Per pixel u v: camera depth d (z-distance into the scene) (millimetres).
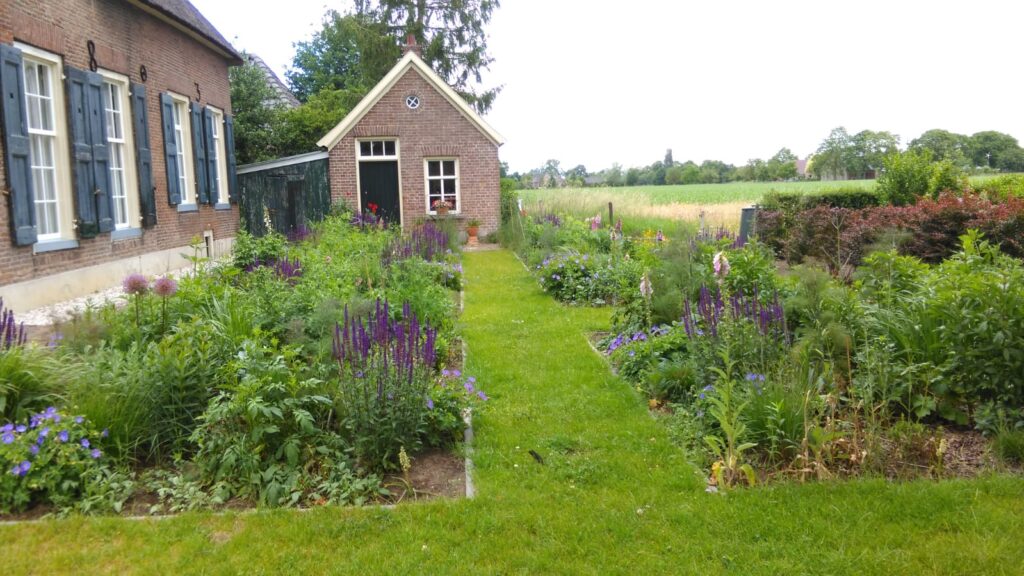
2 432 3918
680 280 7375
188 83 14695
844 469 4137
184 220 14320
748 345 5094
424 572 3227
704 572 3215
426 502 3893
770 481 4090
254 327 5844
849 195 15719
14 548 3398
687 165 72812
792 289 6668
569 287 10398
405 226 19875
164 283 5621
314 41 37781
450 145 19969
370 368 4418
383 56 28906
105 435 4113
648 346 6168
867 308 5547
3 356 4434
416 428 4438
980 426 4527
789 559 3297
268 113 23766
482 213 20344
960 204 11031
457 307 9664
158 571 3227
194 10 15961
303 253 10406
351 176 19672
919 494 3754
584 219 22281
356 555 3355
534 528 3607
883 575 3154
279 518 3684
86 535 3516
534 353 7145
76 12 10156
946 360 4762
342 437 4391
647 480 4152
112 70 11273
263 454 4203
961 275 4949
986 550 3273
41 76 9664
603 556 3344
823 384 4785
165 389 4465
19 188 8633
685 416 4984
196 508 3818
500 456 4504
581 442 4742
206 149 15586
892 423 4754
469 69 30219
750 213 14656
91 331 5457
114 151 11711
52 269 9438
